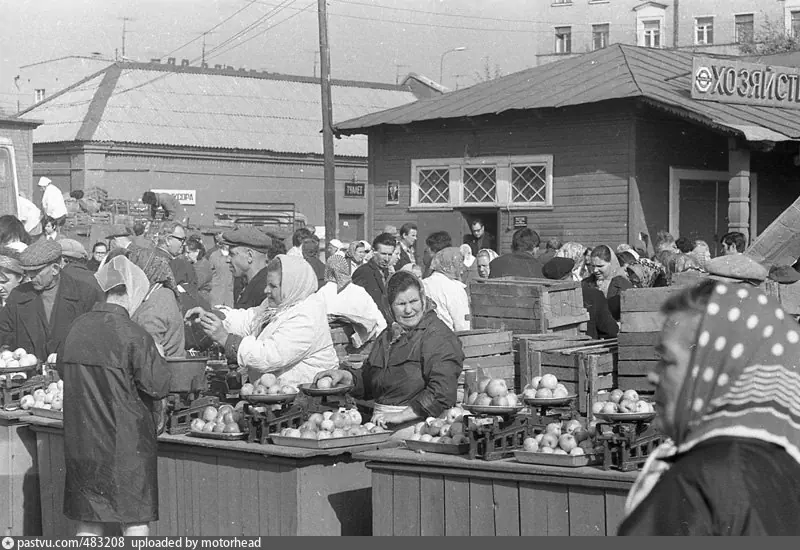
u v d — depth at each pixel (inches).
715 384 89.2
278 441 241.6
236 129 1733.5
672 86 856.3
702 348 89.8
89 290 342.6
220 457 249.0
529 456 206.1
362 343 349.7
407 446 225.5
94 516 235.5
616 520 193.6
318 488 236.2
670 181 848.9
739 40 1998.0
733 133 762.8
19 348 331.0
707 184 872.3
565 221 867.4
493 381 216.4
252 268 418.3
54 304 338.3
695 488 86.8
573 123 862.5
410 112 954.1
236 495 246.4
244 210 1717.5
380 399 255.3
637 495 92.4
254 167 1729.8
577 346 315.9
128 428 236.2
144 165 1647.4
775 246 456.1
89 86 1732.3
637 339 296.5
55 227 767.1
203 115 1729.8
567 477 198.5
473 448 213.2
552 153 875.4
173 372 262.7
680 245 558.9
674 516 86.1
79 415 237.1
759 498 85.2
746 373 88.5
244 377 291.4
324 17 1080.8
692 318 91.9
